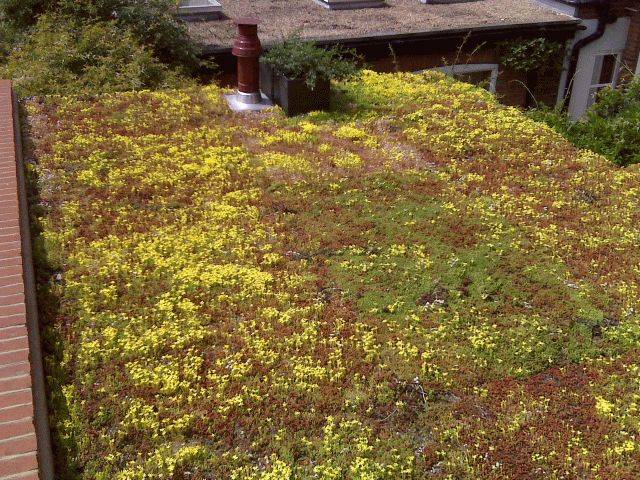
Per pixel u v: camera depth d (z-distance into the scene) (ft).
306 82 28.58
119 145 25.09
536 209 22.33
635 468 12.89
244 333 15.96
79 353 14.97
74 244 19.02
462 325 16.65
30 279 16.19
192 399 13.97
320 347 15.66
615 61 44.45
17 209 17.80
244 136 26.96
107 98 29.58
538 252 19.72
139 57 31.40
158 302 16.75
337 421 13.70
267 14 41.14
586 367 15.52
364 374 14.92
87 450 12.72
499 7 44.04
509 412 14.14
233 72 35.24
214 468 12.57
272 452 12.96
